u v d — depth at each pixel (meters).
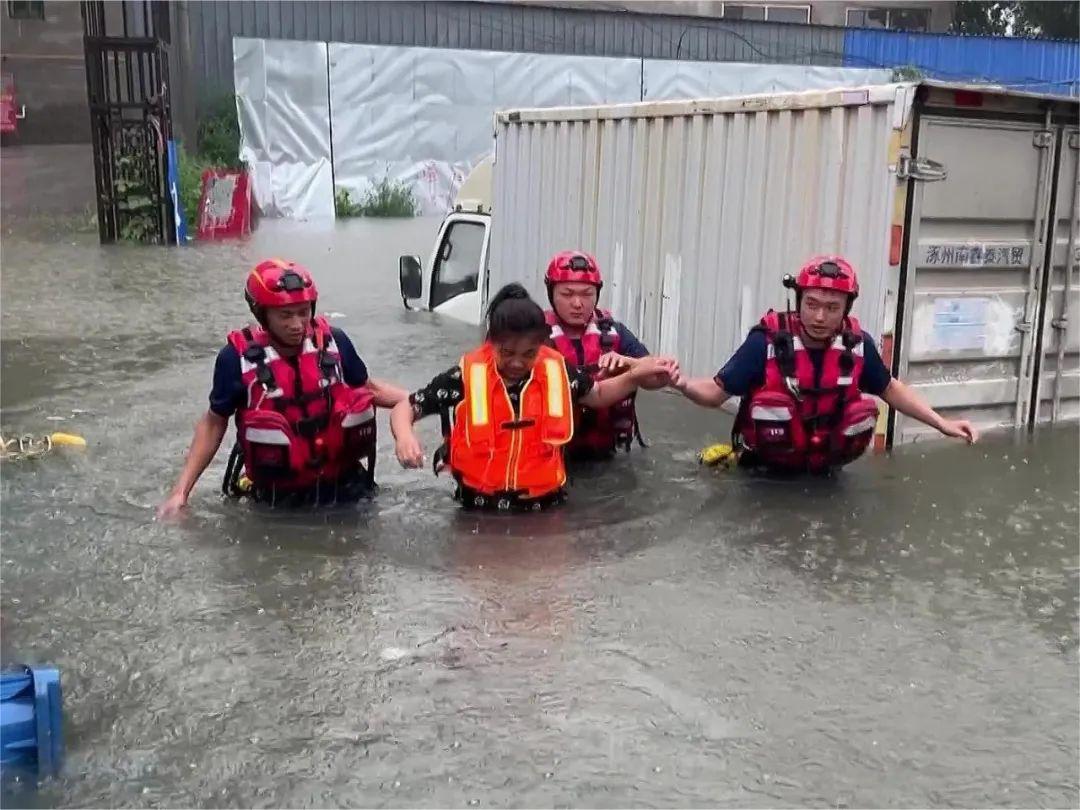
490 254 9.34
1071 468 5.63
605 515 4.84
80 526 4.62
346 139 22.09
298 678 3.29
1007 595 4.04
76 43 21.92
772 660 3.47
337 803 2.69
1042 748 3.00
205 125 21.48
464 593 3.95
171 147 17.23
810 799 2.74
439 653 3.47
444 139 22.88
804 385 5.18
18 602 3.84
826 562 4.33
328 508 4.87
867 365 5.29
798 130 6.20
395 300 10.89
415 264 9.84
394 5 23.52
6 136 21.78
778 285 6.41
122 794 2.71
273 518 4.73
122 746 2.92
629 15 25.14
